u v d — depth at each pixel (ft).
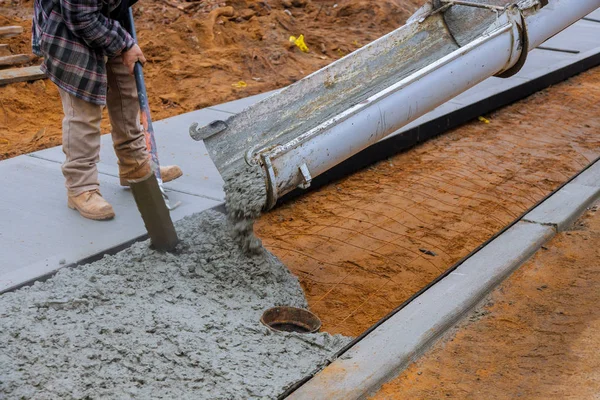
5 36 30.09
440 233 17.87
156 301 12.81
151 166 15.72
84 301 12.28
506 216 18.92
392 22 39.17
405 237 17.61
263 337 12.09
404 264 16.31
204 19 34.45
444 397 11.42
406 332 12.69
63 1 13.74
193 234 14.84
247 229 13.99
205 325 12.08
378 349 12.17
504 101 27.68
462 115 25.44
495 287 14.79
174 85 29.76
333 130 14.02
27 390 10.28
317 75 17.02
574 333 13.26
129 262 13.80
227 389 10.62
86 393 10.33
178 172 17.97
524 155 23.26
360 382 11.23
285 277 14.47
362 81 17.78
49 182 17.60
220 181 18.17
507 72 18.16
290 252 16.66
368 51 18.02
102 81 14.84
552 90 30.42
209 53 32.65
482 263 15.29
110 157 19.62
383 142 22.17
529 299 14.43
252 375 11.02
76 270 13.39
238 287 13.80
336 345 12.21
